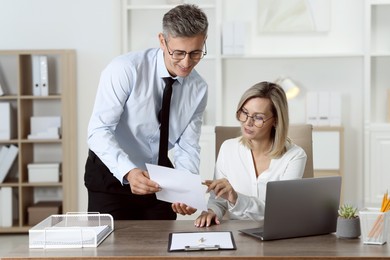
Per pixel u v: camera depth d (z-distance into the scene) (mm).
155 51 3225
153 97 3227
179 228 2871
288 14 6352
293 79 6422
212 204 3129
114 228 2885
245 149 3340
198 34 2799
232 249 2477
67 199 6094
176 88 3270
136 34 6508
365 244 2578
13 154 6062
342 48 6371
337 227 2709
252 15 6410
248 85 6465
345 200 6477
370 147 6168
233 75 6465
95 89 6184
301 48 6406
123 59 3158
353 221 2682
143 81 3176
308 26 6336
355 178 6453
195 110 3406
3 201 6059
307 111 6172
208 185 2920
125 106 3227
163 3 6523
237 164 3338
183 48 2809
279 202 2619
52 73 6359
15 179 6273
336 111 6141
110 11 6180
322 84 6406
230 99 6484
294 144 3387
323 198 2738
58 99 6387
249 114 3191
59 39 6199
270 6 6363
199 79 3354
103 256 2393
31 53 5973
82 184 6172
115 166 2992
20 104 6004
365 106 6148
